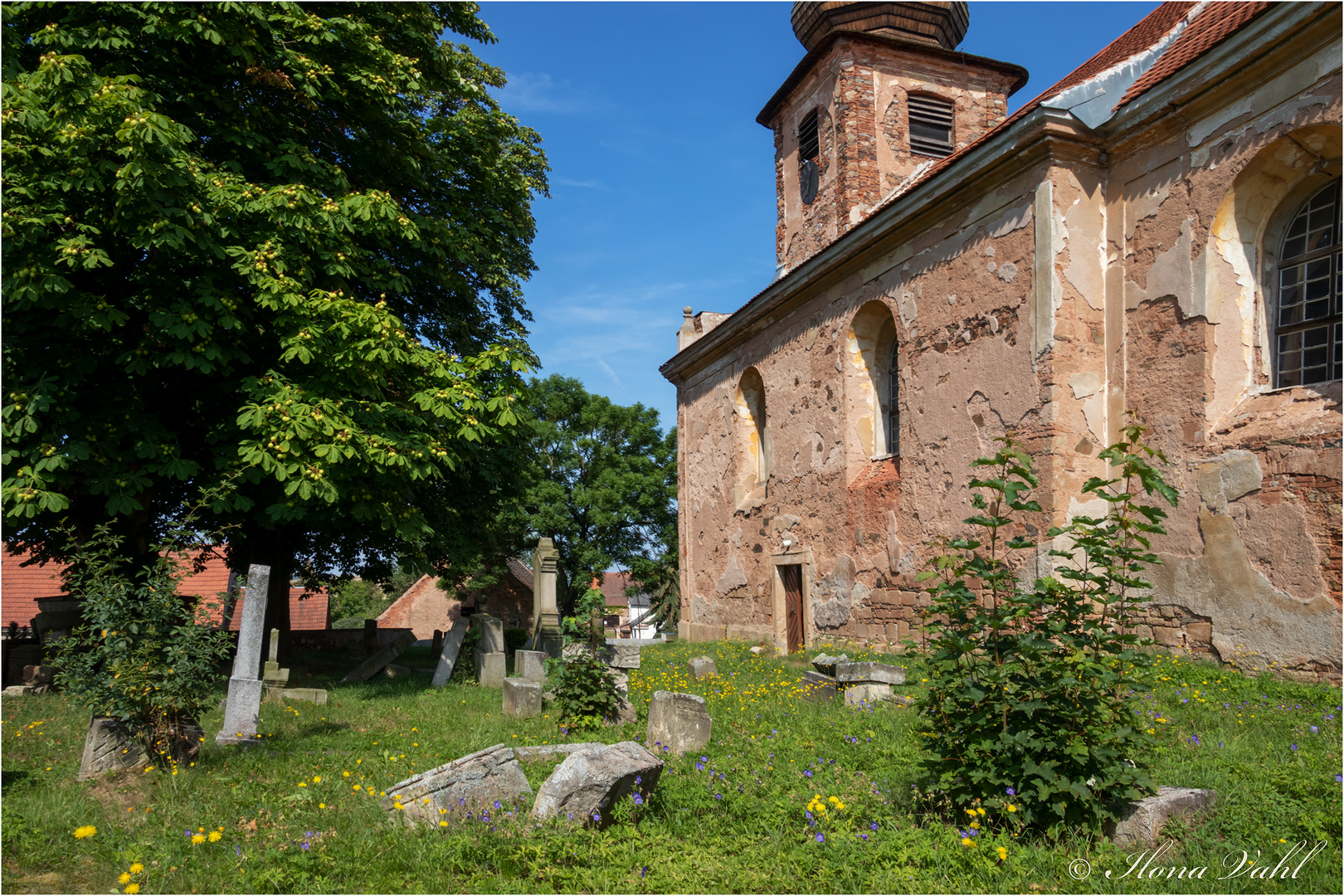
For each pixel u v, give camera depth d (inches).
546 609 568.4
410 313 563.5
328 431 368.2
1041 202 395.2
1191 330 351.3
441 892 150.3
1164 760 204.8
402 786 189.2
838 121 717.9
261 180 438.0
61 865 166.4
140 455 381.7
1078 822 165.2
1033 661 170.1
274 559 585.3
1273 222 343.9
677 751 252.2
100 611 240.8
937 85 737.6
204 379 436.5
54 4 382.6
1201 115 352.8
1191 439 348.8
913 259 495.5
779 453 663.8
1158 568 358.6
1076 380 386.6
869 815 181.9
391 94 451.8
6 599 919.0
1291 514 307.4
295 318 391.5
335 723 325.1
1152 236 374.3
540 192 695.1
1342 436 292.4
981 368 432.5
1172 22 442.3
